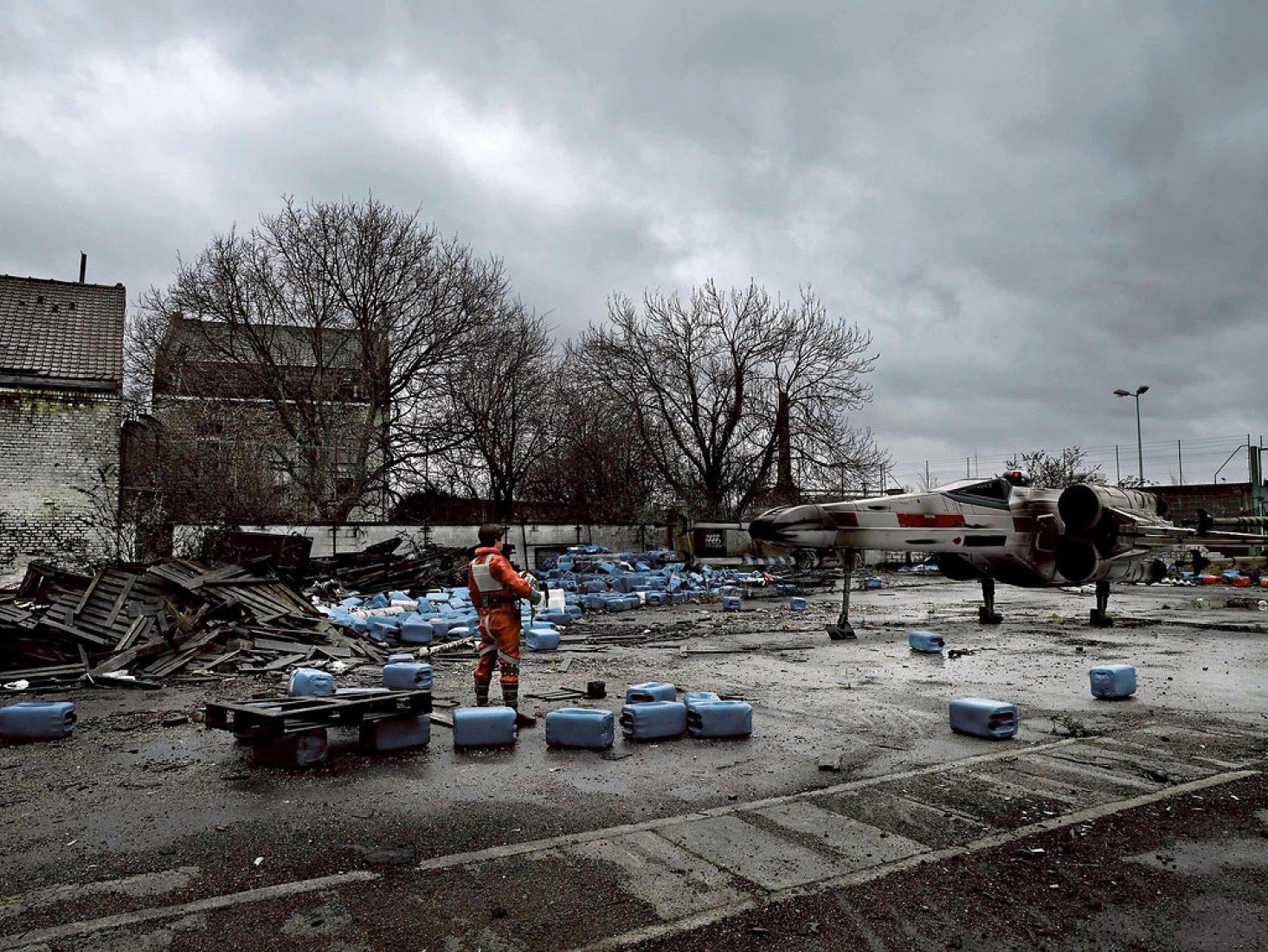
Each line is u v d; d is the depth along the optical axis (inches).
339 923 128.1
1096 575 579.5
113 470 893.2
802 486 1405.0
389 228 1311.5
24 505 855.7
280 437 1235.9
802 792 194.5
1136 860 152.4
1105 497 596.7
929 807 182.2
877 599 918.4
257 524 945.5
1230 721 271.7
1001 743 242.4
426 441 1338.6
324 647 455.5
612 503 1429.6
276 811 183.0
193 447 1047.0
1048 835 165.2
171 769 219.3
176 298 1218.0
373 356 1289.4
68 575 435.8
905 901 135.4
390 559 873.5
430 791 197.8
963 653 449.7
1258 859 152.8
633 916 130.0
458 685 358.0
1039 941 122.3
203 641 423.5
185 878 146.2
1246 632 560.7
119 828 172.4
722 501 1453.0
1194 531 576.1
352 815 179.6
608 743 242.5
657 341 1444.4
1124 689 311.9
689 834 166.1
